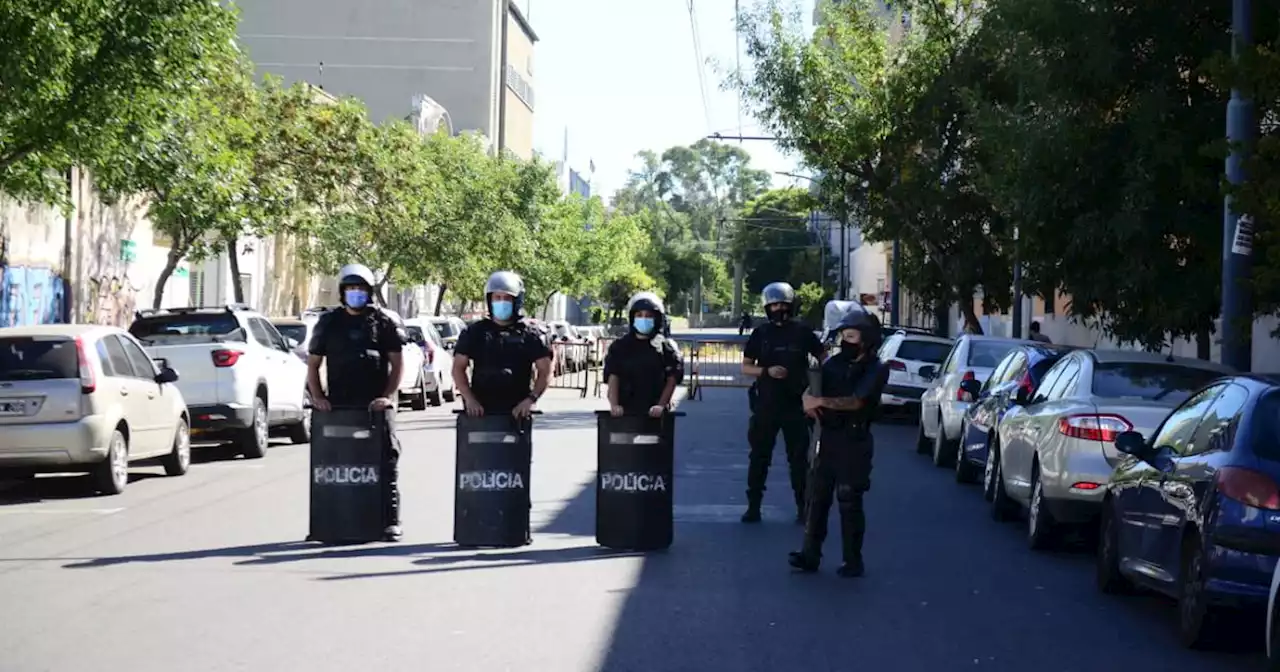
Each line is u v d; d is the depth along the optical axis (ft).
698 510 51.29
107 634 29.19
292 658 27.09
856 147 120.16
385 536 41.68
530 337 41.52
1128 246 63.52
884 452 79.87
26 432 51.80
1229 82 47.83
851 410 37.52
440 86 257.75
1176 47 63.05
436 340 116.98
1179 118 61.77
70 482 59.00
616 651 28.07
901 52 121.90
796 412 47.44
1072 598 35.58
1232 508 28.12
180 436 61.82
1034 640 30.30
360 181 115.85
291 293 154.30
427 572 36.96
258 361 70.49
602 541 41.19
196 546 41.14
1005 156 68.59
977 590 36.37
